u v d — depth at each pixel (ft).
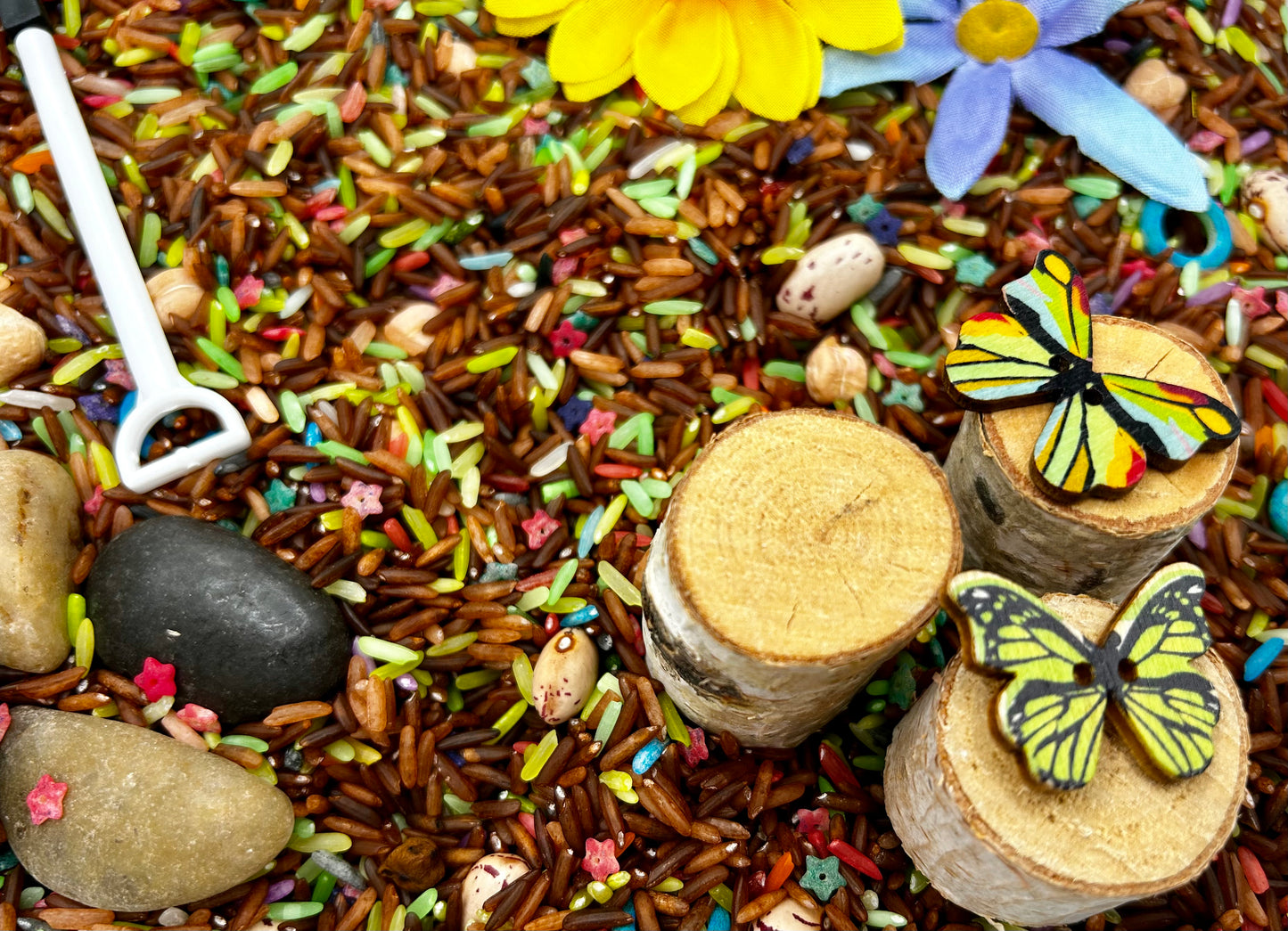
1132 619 0.73
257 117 0.96
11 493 0.83
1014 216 0.94
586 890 0.81
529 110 0.96
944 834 0.74
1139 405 0.76
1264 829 0.83
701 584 0.74
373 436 0.89
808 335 0.92
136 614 0.81
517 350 0.91
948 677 0.74
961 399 0.77
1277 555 0.88
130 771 0.79
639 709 0.83
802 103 0.95
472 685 0.85
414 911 0.80
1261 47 1.01
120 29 0.97
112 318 0.88
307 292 0.92
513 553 0.87
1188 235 0.97
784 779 0.83
